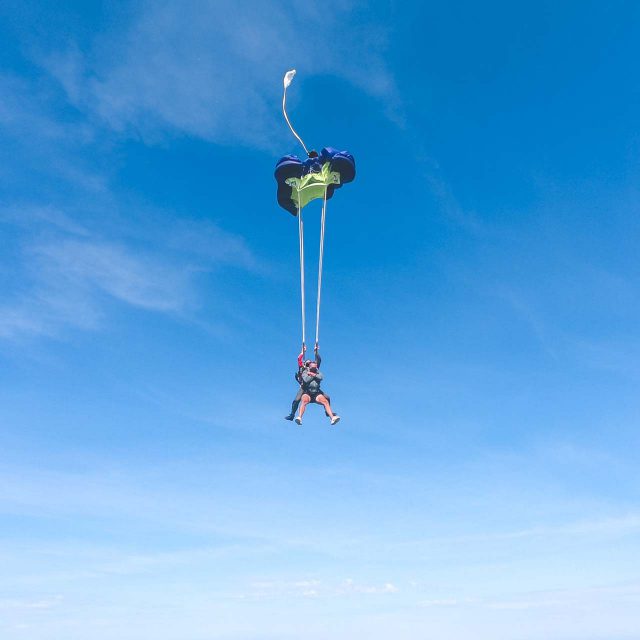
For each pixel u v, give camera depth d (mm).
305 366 21062
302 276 21109
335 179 21516
